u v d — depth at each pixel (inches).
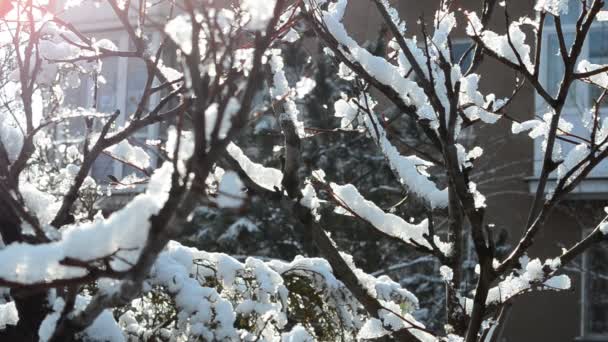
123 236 68.6
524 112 434.3
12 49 152.9
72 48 152.1
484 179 444.8
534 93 433.1
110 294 73.5
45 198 106.6
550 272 119.2
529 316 433.4
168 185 68.8
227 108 65.8
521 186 441.4
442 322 374.9
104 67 466.9
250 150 359.6
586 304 428.1
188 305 144.3
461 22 435.5
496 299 122.1
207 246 360.5
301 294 172.1
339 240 353.1
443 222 366.9
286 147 127.2
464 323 128.6
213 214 360.2
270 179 132.7
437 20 148.2
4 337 109.5
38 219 96.5
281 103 129.2
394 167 135.8
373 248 356.5
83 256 67.9
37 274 72.5
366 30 323.3
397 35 117.6
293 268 170.9
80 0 154.6
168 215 64.2
